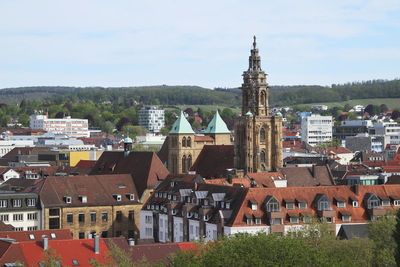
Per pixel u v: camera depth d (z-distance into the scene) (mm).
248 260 143625
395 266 166375
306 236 180250
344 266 149000
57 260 169000
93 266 167125
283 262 145000
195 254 155625
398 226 158125
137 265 167375
